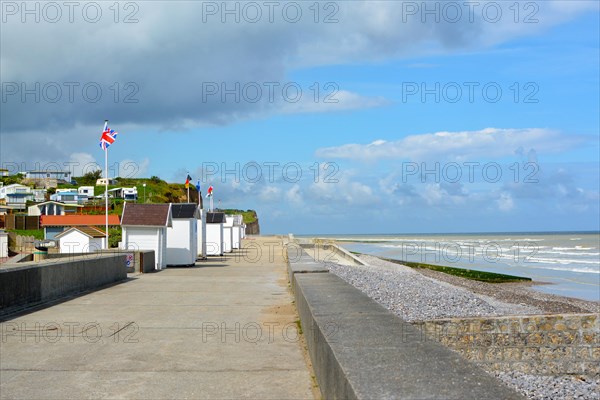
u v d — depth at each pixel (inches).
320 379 247.0
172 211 1163.9
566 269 2100.1
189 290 673.0
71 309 507.8
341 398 171.5
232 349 340.2
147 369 292.7
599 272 1963.6
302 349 339.6
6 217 3009.4
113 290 673.0
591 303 1118.4
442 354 189.6
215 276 886.4
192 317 463.5
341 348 200.2
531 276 1828.2
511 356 581.6
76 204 3501.5
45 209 3201.3
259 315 474.3
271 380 271.1
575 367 581.3
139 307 522.3
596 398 493.7
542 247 4040.4
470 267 2190.0
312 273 573.9
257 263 1245.7
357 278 1003.9
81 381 269.7
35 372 286.4
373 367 172.4
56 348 342.3
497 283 1587.1
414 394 143.9
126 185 4377.5
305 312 351.3
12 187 3853.3
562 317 586.9
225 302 559.8
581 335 586.2
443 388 149.1
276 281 796.0
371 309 299.7
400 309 688.4
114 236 2079.2
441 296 813.9
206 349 340.2
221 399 241.8
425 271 1758.1
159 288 695.1
